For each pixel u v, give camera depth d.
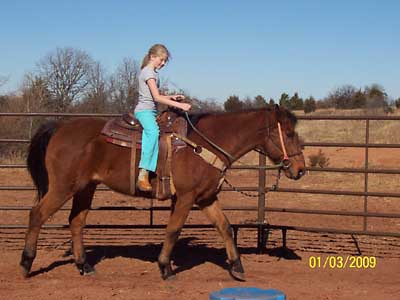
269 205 12.16
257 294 4.54
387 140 27.11
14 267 7.05
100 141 6.30
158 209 8.00
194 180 6.07
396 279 6.69
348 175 17.48
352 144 7.62
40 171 6.48
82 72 27.20
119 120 6.41
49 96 26.33
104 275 6.77
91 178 6.38
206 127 6.24
